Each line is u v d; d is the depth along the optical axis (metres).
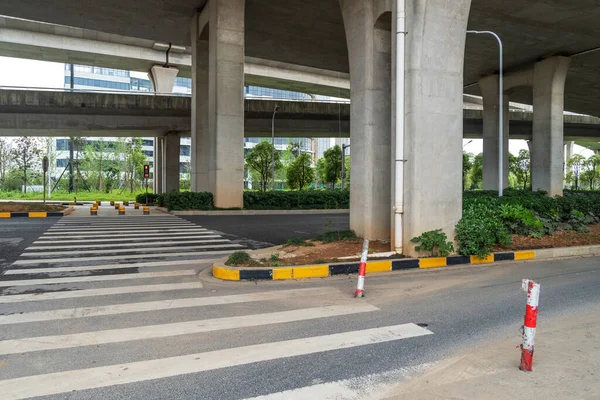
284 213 24.73
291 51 31.28
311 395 3.49
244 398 3.44
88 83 87.56
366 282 7.56
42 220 17.98
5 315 5.52
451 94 9.48
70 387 3.60
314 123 38.75
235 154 23.78
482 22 23.20
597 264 9.47
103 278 7.65
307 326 5.18
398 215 9.33
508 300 6.49
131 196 48.31
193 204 23.12
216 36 22.95
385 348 4.52
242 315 5.59
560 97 29.16
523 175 57.88
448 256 9.22
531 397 3.50
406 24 9.20
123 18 26.92
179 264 8.97
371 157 11.01
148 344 4.57
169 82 43.09
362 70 11.09
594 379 3.84
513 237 11.30
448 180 9.50
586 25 23.56
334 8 23.59
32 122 31.98
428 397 3.49
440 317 5.61
